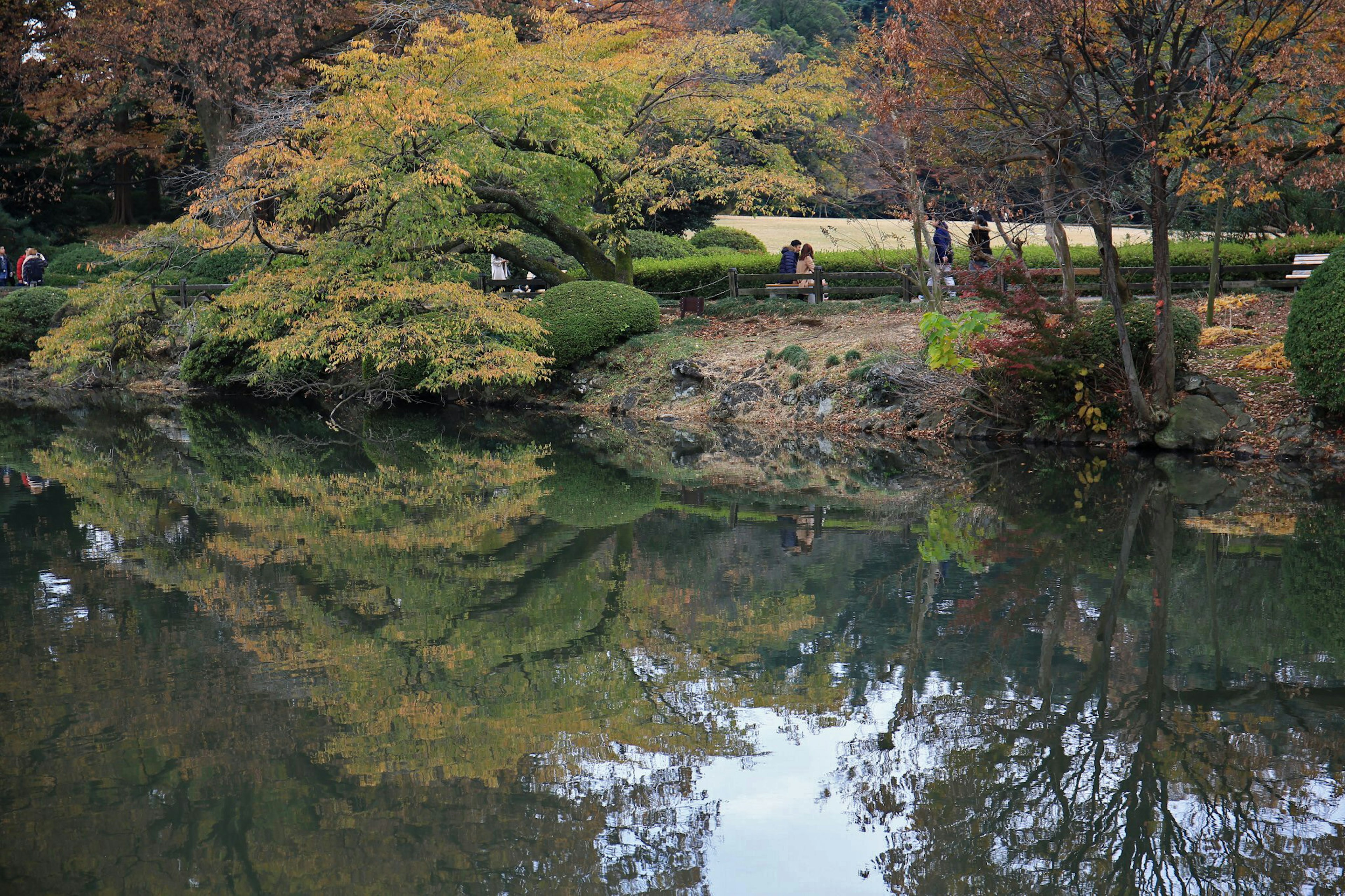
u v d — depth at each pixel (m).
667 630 6.58
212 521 10.01
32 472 13.27
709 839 4.09
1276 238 19.55
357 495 11.42
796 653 6.13
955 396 15.27
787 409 17.12
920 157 15.65
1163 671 5.70
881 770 4.67
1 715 5.26
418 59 18.17
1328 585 7.14
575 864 3.94
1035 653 6.01
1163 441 12.95
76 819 4.24
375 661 6.03
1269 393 13.08
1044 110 11.74
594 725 5.16
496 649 6.26
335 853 3.99
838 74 19.33
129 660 6.05
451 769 4.71
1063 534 8.87
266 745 4.92
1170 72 11.39
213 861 3.92
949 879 3.81
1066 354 13.77
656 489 11.65
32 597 7.38
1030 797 4.39
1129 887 3.72
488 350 18.48
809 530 9.34
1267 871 3.82
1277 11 10.37
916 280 19.22
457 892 3.71
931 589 7.35
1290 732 4.92
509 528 9.62
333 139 18.17
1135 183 13.02
